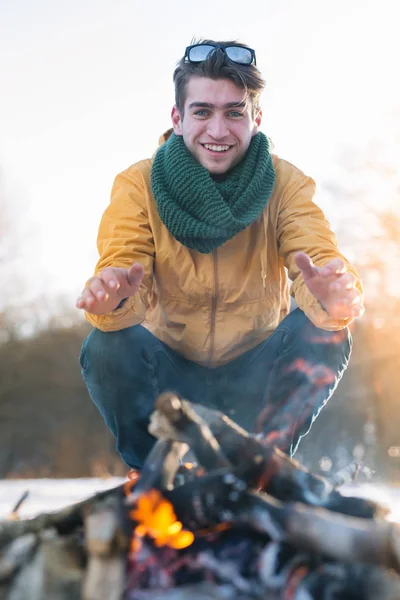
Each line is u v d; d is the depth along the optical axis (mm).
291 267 3682
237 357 3824
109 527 2271
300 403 3480
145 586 2322
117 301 3211
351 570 2227
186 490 2432
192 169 3627
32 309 27828
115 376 3457
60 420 26406
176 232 3609
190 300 3746
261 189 3668
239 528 2404
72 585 2271
